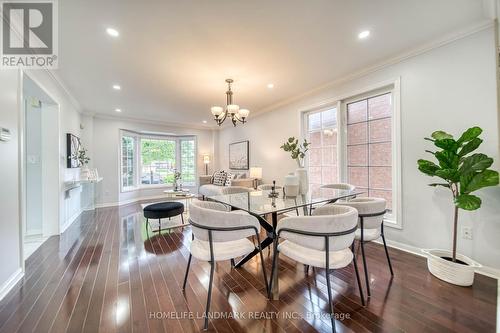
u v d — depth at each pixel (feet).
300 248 5.65
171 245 9.72
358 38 7.57
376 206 6.37
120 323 4.93
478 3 6.02
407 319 5.02
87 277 6.93
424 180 8.20
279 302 5.70
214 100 14.42
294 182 8.36
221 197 8.39
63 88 11.61
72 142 13.12
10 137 6.31
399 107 8.84
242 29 6.94
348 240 5.06
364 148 10.56
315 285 6.49
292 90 12.50
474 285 6.29
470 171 5.96
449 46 7.55
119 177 19.24
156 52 8.25
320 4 5.92
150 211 11.62
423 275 6.92
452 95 7.52
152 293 6.08
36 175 11.02
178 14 6.19
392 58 8.90
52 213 11.00
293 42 7.72
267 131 16.62
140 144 22.04
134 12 6.08
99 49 7.98
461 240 7.38
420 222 8.33
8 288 6.10
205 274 7.16
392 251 8.73
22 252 6.86
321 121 12.73
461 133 7.34
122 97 13.74
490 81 6.77
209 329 4.77
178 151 24.53
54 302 5.66
